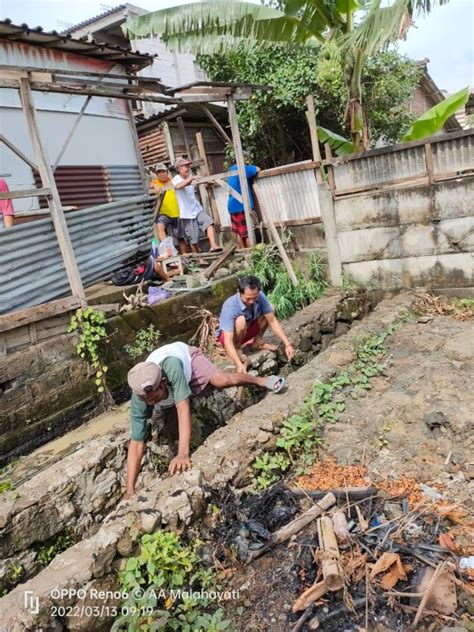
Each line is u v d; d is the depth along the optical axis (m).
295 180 7.80
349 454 3.94
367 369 5.04
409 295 6.76
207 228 8.22
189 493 3.33
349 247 7.39
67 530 4.14
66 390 5.39
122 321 5.85
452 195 6.25
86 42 7.57
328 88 7.32
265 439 3.97
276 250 7.98
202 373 4.07
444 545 2.90
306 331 6.41
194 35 6.68
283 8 6.68
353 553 2.91
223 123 14.01
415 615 2.55
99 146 8.94
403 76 11.54
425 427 4.02
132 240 7.74
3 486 4.25
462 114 18.84
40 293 5.62
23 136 7.70
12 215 6.23
